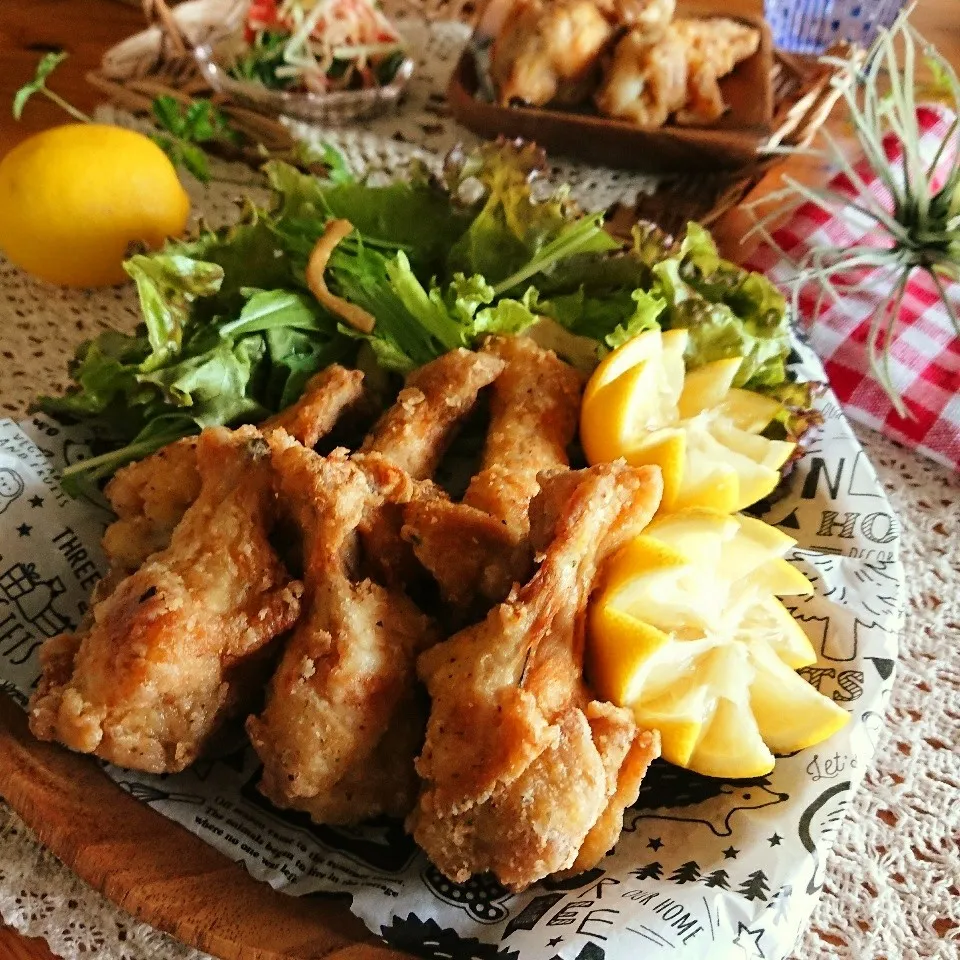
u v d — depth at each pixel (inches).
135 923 9.9
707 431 13.0
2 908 9.9
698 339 13.5
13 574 11.6
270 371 13.6
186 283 13.1
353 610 10.2
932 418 15.0
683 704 10.6
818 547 12.5
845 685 11.1
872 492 12.8
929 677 12.6
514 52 18.8
